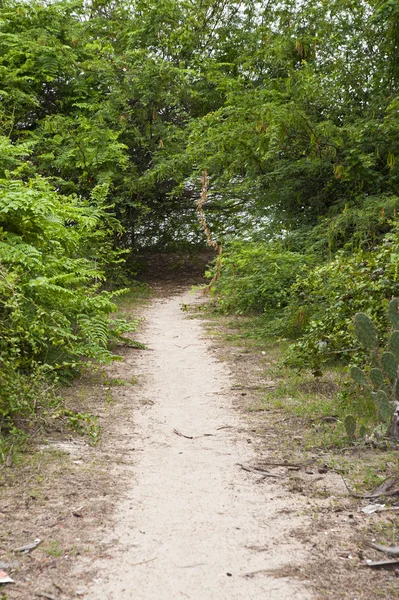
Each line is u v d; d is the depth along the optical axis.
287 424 6.39
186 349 10.53
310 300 10.22
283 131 12.91
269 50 15.90
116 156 17.05
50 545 3.85
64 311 8.37
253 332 11.59
